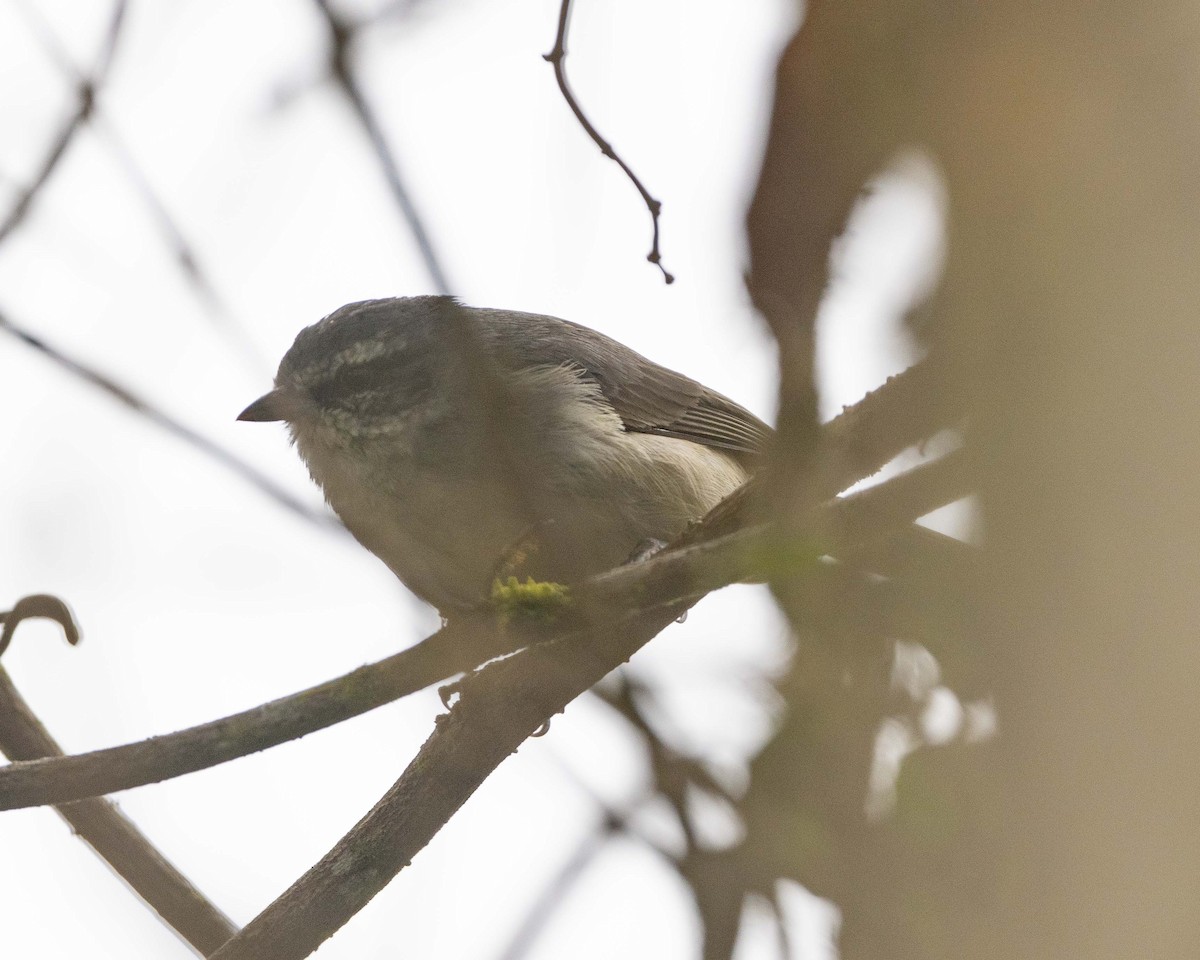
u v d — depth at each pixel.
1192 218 4.16
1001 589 4.38
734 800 5.96
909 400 5.69
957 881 4.94
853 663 6.00
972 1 4.62
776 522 6.14
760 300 5.57
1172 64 4.25
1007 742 4.33
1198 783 3.93
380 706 6.76
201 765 6.75
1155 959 3.87
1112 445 4.16
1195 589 4.02
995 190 4.48
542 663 8.00
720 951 5.80
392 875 7.83
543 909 6.12
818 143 5.26
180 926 7.98
